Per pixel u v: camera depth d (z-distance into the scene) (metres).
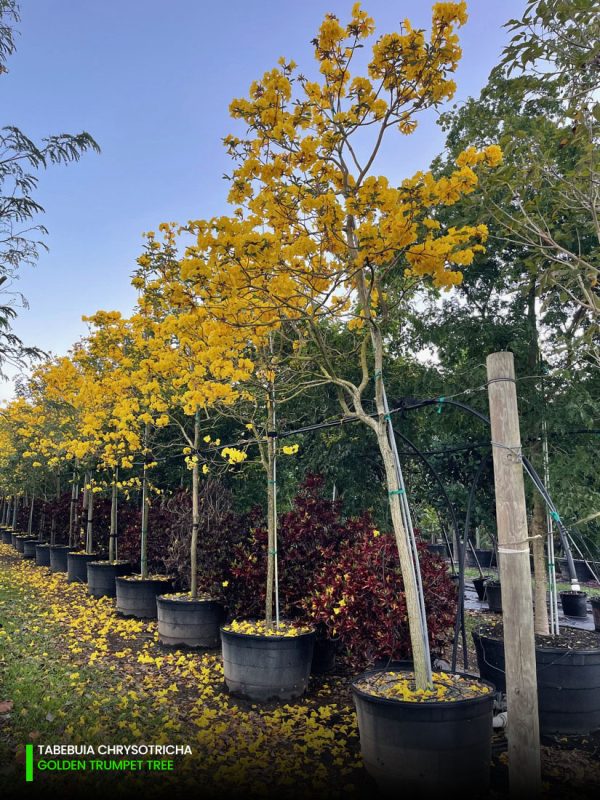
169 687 4.41
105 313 6.28
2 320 6.76
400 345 5.64
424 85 3.04
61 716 3.74
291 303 3.80
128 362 5.98
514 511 2.69
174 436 8.00
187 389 5.70
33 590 8.59
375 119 3.13
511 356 2.79
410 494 6.28
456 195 2.90
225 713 3.92
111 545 8.43
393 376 5.88
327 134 3.15
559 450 4.62
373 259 2.97
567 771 3.17
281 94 3.15
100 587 8.05
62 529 11.62
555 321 4.87
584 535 5.21
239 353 4.64
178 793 2.91
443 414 5.07
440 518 6.69
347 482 6.28
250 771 3.12
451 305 5.17
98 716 3.77
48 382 8.23
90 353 7.02
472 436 5.49
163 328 4.48
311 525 5.16
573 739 3.57
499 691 3.97
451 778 2.74
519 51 3.06
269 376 4.59
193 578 5.85
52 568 10.99
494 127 4.64
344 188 3.21
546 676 3.67
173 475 8.60
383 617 3.84
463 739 2.77
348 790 2.96
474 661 5.12
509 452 2.72
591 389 4.65
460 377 4.92
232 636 4.29
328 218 3.05
